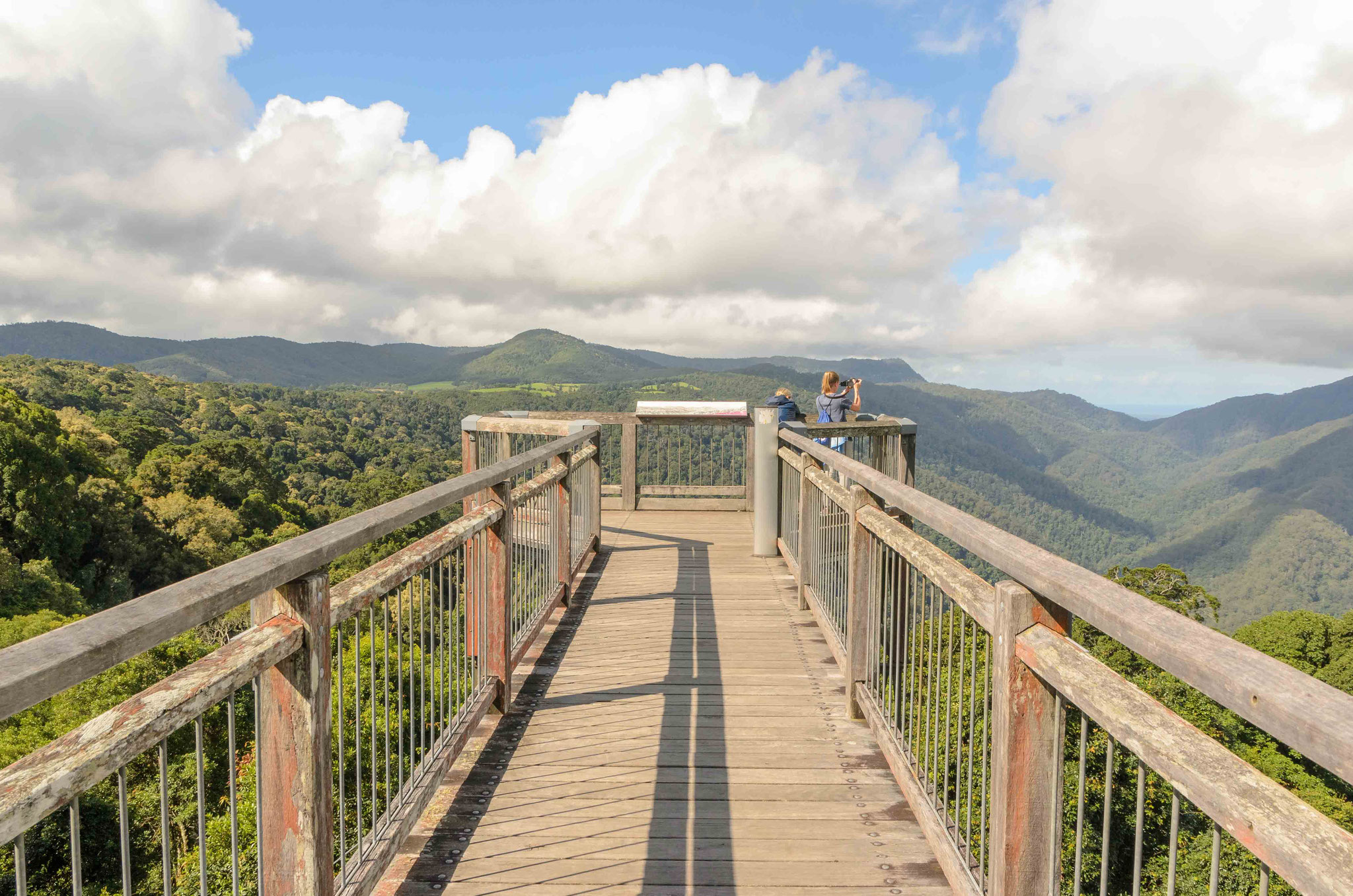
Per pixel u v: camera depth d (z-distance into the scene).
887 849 2.76
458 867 2.63
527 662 4.71
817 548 5.59
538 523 4.96
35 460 51.78
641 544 8.26
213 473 77.31
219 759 17.56
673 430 10.80
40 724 21.44
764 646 5.05
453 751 3.02
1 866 11.63
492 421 7.34
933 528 2.38
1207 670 1.04
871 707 3.60
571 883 2.54
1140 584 33.72
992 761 1.86
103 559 55.00
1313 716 0.84
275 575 1.55
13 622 35.19
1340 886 0.84
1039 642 1.69
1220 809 1.06
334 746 5.24
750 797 3.12
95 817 15.37
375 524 2.09
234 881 1.47
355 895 2.08
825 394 9.80
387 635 2.42
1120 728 1.32
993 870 1.84
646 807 3.04
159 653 23.12
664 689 4.29
